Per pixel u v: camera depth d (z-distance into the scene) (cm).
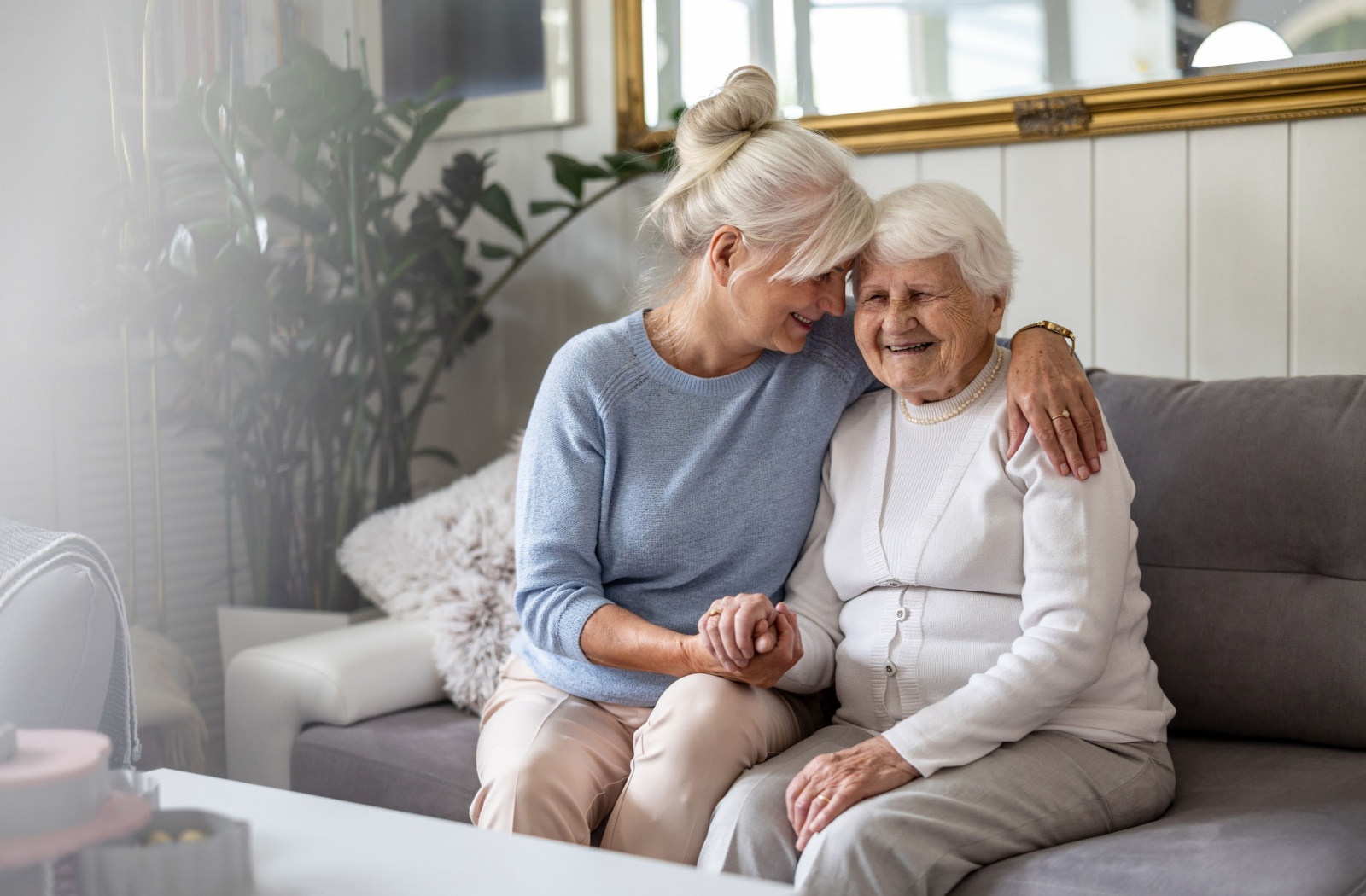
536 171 275
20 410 218
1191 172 205
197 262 213
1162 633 162
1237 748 157
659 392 158
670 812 135
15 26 202
